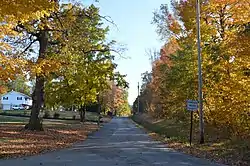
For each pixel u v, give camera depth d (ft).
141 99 297.12
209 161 45.50
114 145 66.85
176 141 76.48
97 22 85.81
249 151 50.01
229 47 57.77
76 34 75.05
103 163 40.91
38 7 30.78
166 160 45.47
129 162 42.34
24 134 73.77
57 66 61.93
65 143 67.36
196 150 58.08
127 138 87.25
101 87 118.83
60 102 126.21
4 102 379.76
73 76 84.64
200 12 73.00
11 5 29.76
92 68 101.24
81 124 145.38
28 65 53.88
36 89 84.38
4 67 47.65
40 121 84.43
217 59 68.74
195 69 80.23
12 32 45.80
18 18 35.06
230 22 70.23
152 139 85.20
